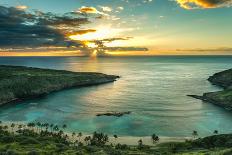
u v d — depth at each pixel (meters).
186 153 132.50
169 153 142.00
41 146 139.25
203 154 121.56
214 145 155.75
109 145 164.88
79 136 187.50
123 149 153.62
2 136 156.25
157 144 173.75
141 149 155.12
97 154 127.75
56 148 136.75
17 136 157.50
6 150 127.88
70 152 129.38
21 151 125.25
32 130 190.00
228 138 161.00
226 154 114.50
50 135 178.25
